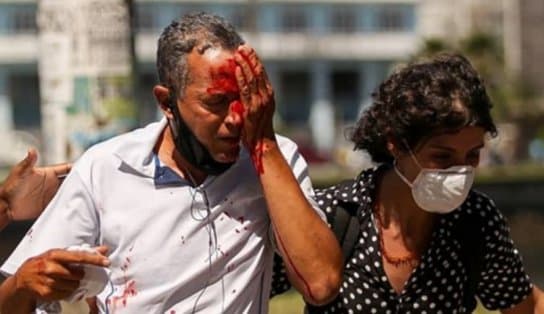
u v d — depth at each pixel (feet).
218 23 16.81
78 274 16.21
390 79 17.99
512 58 227.81
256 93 16.55
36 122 246.06
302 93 268.62
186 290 17.24
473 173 17.79
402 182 18.22
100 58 46.75
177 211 17.25
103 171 17.37
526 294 19.43
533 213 94.73
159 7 232.53
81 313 37.96
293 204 16.74
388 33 257.14
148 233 17.24
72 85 47.01
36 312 17.16
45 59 47.50
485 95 17.57
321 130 258.98
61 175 18.81
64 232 17.31
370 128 18.44
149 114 127.65
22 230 57.31
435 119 17.29
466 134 17.44
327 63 261.24
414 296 18.25
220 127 16.58
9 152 215.10
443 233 18.30
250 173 17.51
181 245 17.21
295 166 17.90
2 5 237.86
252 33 217.97
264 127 16.80
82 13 46.52
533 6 229.66
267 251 17.74
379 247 18.34
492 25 225.76
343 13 256.73
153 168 17.31
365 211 18.52
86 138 46.88
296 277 16.93
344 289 18.25
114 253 17.31
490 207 18.58
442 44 157.99
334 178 92.89
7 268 17.33
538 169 131.54
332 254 16.88
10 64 241.55
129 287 17.25
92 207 17.37
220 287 17.31
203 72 16.39
